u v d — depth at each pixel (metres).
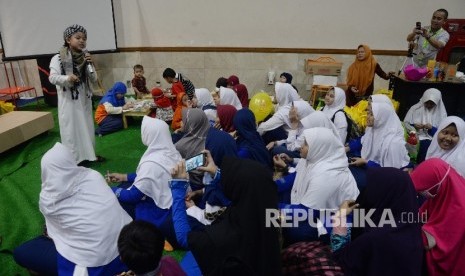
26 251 1.70
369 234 1.22
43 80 5.16
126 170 3.23
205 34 5.60
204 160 1.68
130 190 1.95
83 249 1.55
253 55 5.58
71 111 3.05
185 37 5.66
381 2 5.05
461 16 4.93
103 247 1.55
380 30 5.19
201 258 1.16
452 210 1.41
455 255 1.39
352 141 2.80
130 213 2.12
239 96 4.09
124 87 4.44
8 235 2.22
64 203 1.52
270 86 5.70
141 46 5.80
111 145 3.83
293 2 5.25
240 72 5.71
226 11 5.43
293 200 1.99
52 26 4.80
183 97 4.09
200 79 5.86
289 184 2.16
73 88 3.01
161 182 1.94
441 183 1.45
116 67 5.97
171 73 4.41
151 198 2.00
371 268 1.20
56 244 1.61
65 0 4.88
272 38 5.48
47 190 1.53
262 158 2.41
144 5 5.57
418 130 3.05
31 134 3.74
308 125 2.55
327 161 1.78
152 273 1.08
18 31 4.48
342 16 5.21
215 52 5.65
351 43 5.32
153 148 2.01
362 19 5.18
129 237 1.05
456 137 2.14
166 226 1.97
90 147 3.24
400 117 3.78
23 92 5.52
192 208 1.74
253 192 1.14
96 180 1.62
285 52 5.48
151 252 1.03
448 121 2.15
